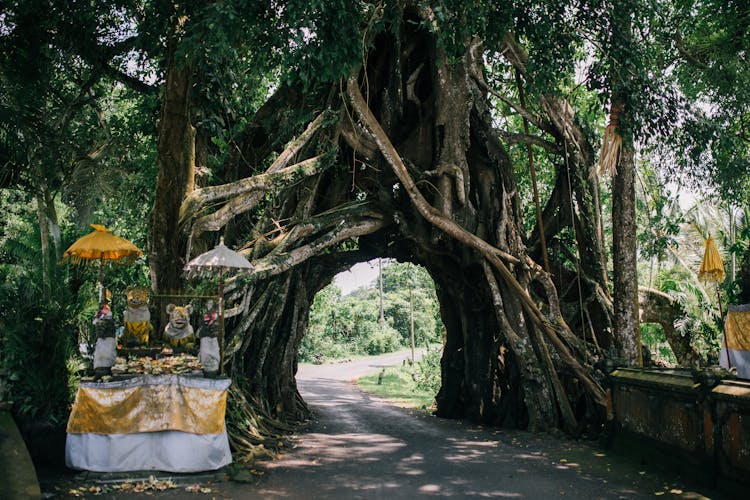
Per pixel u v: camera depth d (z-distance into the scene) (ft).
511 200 45.16
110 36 40.47
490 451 31.35
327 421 44.98
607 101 36.37
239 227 43.83
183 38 28.43
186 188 34.81
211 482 23.11
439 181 42.04
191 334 27.94
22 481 18.76
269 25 25.91
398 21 34.32
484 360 46.11
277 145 45.42
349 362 148.46
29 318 27.48
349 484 23.34
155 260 31.37
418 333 186.39
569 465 27.48
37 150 34.83
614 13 33.22
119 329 37.68
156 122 43.73
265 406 40.50
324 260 50.03
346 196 48.19
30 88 35.60
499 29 31.89
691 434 24.09
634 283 36.88
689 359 50.75
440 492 22.24
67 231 35.24
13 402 24.58
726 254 54.65
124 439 23.30
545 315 41.91
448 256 47.03
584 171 44.37
